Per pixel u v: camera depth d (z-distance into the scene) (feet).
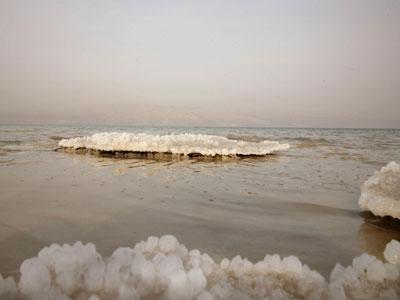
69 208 15.21
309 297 6.75
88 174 25.40
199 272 6.59
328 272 9.07
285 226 13.06
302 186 21.52
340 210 15.55
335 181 23.54
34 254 9.84
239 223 13.37
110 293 6.36
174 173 26.76
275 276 7.39
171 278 6.42
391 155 44.09
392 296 6.82
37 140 68.33
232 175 26.03
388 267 7.45
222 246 10.87
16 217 13.66
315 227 12.97
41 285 6.02
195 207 15.83
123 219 13.67
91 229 12.34
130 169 28.66
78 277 6.59
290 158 40.09
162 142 40.68
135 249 8.26
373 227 13.03
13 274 8.43
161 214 14.49
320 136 120.16
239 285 7.00
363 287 7.11
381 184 14.87
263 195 18.69
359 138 104.73
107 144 40.47
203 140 44.34
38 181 22.03
